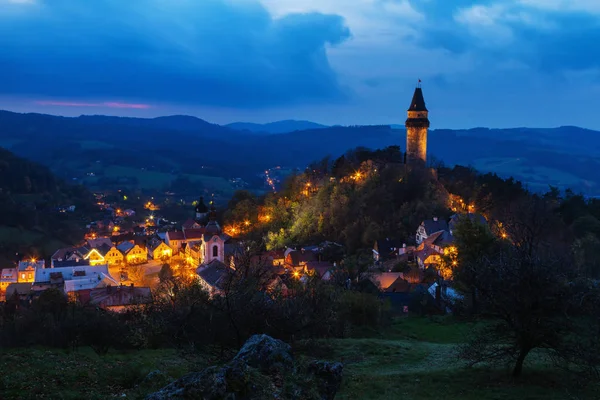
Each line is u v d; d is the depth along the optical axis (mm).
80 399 19656
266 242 126188
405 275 82062
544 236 91250
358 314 50312
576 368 29359
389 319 54562
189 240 147500
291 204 146250
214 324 28922
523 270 27031
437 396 25547
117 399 18719
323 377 15727
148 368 24234
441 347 39812
